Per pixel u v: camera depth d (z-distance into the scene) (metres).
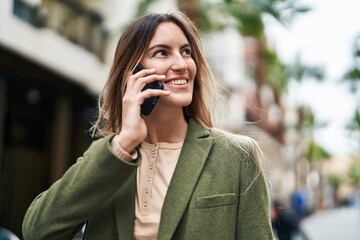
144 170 1.90
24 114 9.20
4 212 8.52
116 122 2.03
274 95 25.20
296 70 8.04
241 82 17.67
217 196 1.78
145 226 1.79
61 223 1.74
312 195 33.47
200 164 1.83
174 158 1.91
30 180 9.29
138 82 1.80
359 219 7.34
